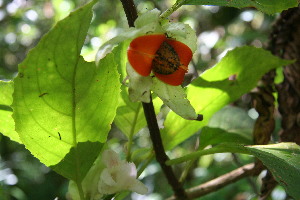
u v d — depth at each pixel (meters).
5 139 1.43
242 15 1.05
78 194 0.45
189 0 0.43
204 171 1.09
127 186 0.44
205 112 0.52
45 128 0.42
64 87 0.41
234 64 0.50
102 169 0.45
